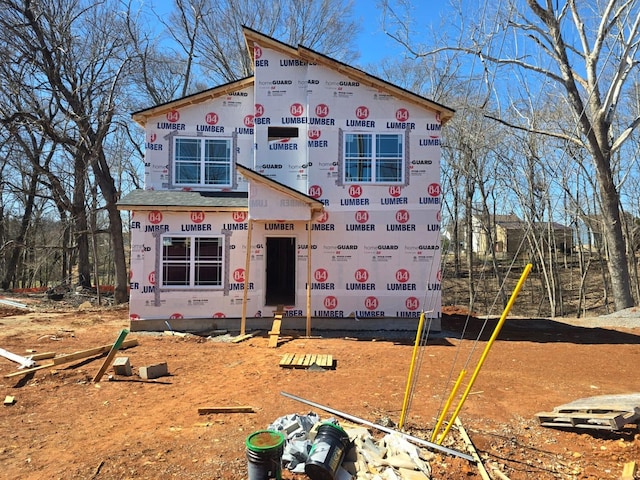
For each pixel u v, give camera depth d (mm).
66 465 4902
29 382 8156
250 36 14766
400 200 14500
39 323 15516
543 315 30984
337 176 14523
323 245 14383
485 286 34344
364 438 5262
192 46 32000
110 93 24375
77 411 6727
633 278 31344
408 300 14344
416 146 14609
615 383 8438
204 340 12602
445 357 10570
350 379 8492
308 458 4523
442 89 21641
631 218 32094
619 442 5598
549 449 5453
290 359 9805
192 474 4664
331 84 14664
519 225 33906
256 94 14883
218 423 6113
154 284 13883
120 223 25844
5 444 5504
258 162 14758
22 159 29891
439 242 14391
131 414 6574
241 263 14164
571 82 17906
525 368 9594
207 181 15250
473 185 33750
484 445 5461
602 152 20047
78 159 26719
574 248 40438
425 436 5660
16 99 23031
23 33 22656
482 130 24406
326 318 14289
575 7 18266
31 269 37188
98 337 12664
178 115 15211
